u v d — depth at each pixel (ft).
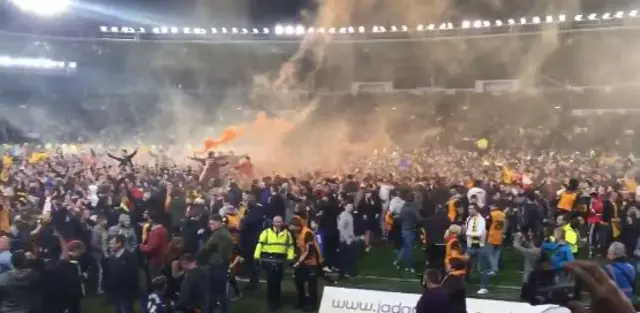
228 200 59.72
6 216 53.47
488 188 74.74
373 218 70.18
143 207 54.08
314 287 45.29
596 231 65.00
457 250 41.45
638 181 103.04
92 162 107.65
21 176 83.76
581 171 103.86
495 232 49.47
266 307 46.83
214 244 41.19
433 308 25.40
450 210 58.18
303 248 45.06
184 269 33.83
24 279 33.91
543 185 79.30
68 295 35.35
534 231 61.16
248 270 54.49
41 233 42.60
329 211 55.57
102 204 56.49
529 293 15.17
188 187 69.56
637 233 54.80
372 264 62.13
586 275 8.36
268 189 65.41
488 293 49.14
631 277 29.43
